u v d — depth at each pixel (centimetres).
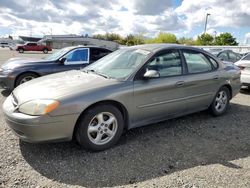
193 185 307
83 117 366
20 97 369
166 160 366
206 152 394
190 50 505
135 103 411
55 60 787
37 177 315
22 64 753
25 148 387
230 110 618
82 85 384
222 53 1243
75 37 6538
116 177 321
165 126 496
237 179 321
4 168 331
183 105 480
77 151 384
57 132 350
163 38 6303
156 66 443
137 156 375
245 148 411
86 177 319
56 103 344
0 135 430
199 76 497
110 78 415
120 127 403
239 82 600
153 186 304
